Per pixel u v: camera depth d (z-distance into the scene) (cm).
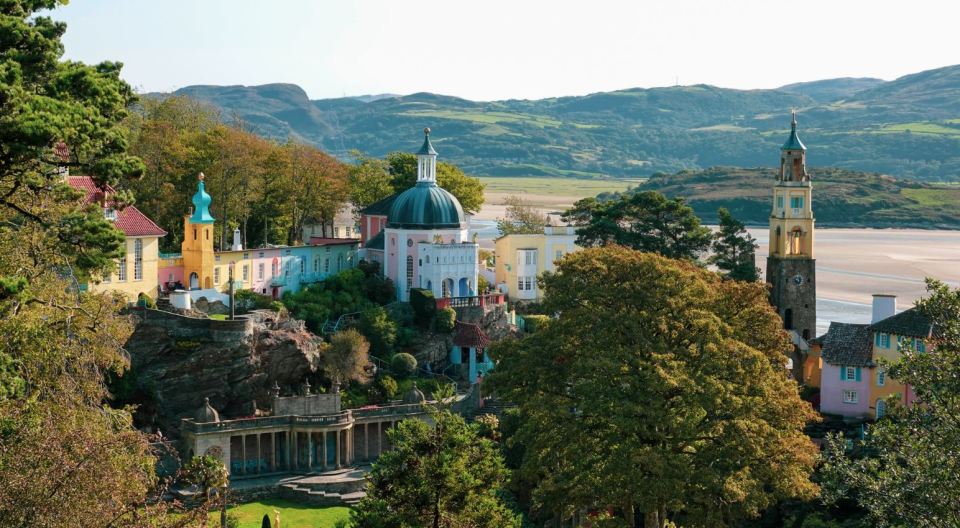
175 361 13075
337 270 17850
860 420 13600
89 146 6669
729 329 9388
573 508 9338
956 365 5994
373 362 15150
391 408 13650
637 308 9488
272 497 12356
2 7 6944
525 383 9794
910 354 6184
